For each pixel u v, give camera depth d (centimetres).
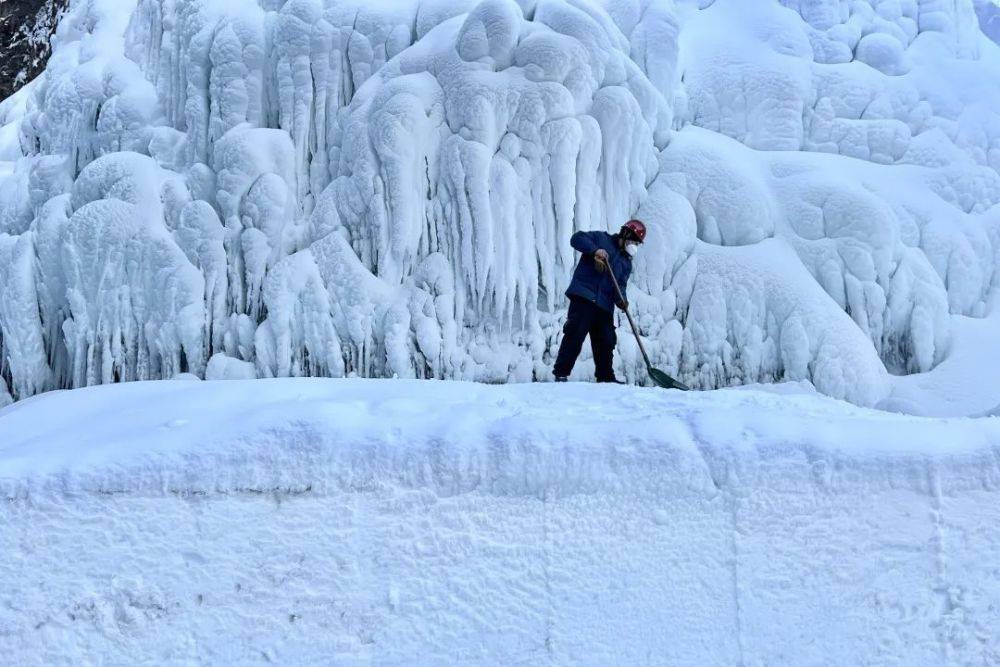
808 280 773
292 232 770
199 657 249
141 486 253
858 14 989
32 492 246
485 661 261
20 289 768
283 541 259
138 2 928
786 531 276
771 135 905
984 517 281
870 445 285
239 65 802
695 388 753
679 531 274
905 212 832
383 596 261
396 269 738
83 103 866
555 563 269
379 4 820
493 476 271
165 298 738
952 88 950
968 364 751
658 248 785
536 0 824
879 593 274
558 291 759
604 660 264
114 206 758
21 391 766
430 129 757
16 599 240
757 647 269
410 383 390
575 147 752
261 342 723
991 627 275
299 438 267
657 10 879
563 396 384
